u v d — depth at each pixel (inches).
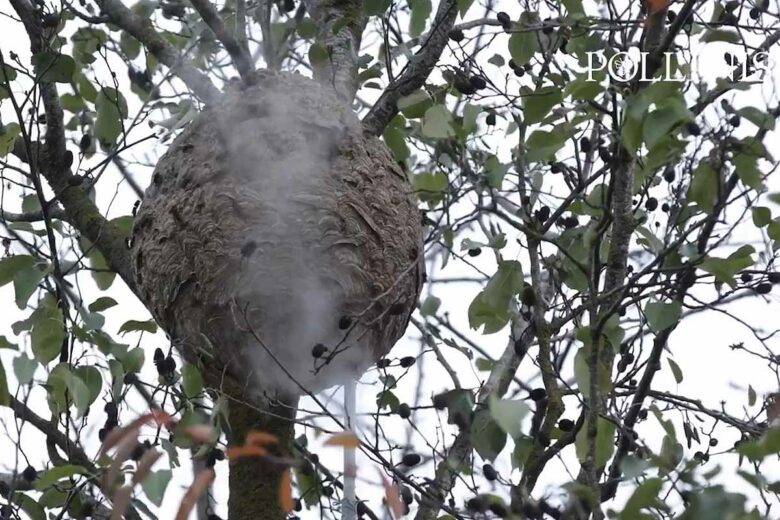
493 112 375.2
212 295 386.6
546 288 448.5
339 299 386.6
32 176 409.7
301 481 402.9
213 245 388.8
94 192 469.1
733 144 337.7
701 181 339.9
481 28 434.6
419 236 410.9
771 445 286.7
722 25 391.9
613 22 369.7
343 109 418.3
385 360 395.2
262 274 383.6
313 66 440.5
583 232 388.8
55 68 423.2
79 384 347.9
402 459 364.5
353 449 343.3
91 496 370.0
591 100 339.0
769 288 370.6
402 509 296.4
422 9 442.3
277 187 393.1
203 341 390.6
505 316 393.1
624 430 336.8
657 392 401.1
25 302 385.1
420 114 400.2
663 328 369.1
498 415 286.8
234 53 430.0
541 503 331.0
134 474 298.7
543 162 381.1
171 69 445.7
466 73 397.1
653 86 325.7
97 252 459.2
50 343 370.6
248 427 395.5
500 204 371.6
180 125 419.8
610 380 349.1
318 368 364.5
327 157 402.3
